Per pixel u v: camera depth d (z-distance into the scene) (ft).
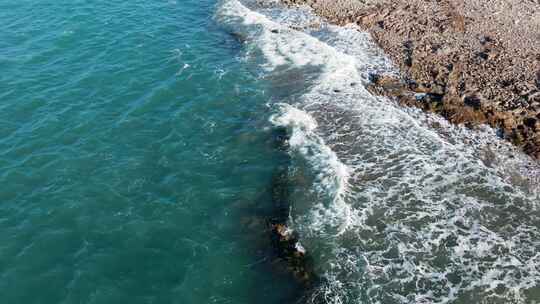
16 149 84.07
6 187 76.89
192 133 90.68
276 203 76.69
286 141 88.94
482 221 72.43
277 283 64.85
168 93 100.37
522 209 74.33
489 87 95.04
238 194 78.43
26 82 99.76
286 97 100.53
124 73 105.29
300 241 69.92
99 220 72.69
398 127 90.48
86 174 80.23
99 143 86.63
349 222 72.28
